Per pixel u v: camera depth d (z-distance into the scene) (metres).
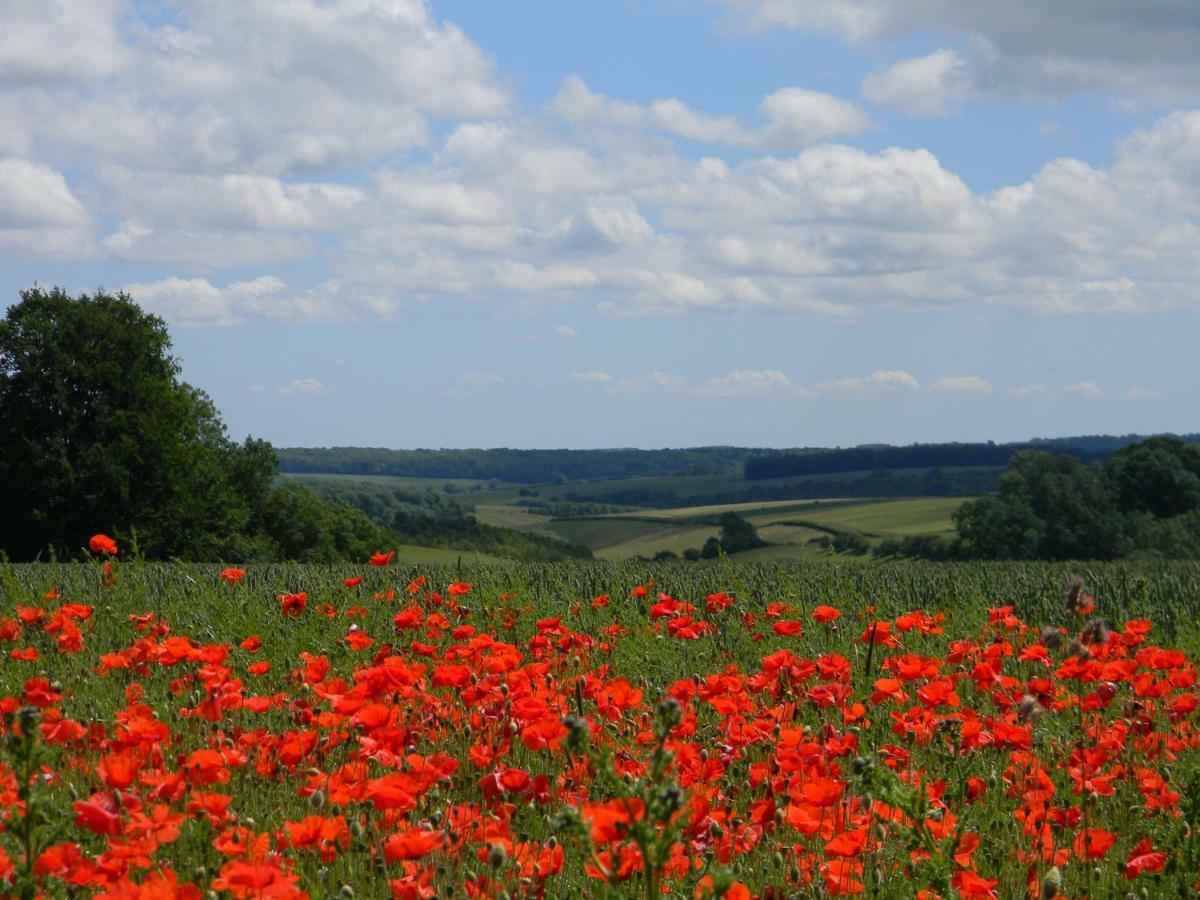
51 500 43.81
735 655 8.02
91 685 6.28
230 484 55.34
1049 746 5.08
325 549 58.03
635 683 7.00
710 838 3.74
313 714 5.19
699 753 4.36
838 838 3.41
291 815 4.30
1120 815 4.72
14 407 45.12
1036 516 65.00
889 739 5.54
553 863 3.38
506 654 5.34
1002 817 4.30
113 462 44.62
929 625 7.67
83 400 45.84
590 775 4.27
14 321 46.12
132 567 9.28
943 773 4.91
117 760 3.49
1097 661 5.43
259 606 8.42
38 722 2.95
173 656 5.53
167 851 3.80
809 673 5.62
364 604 9.41
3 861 2.87
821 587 11.77
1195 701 5.28
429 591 10.40
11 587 8.91
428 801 4.40
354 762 4.23
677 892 3.31
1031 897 3.81
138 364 47.16
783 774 4.31
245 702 4.83
